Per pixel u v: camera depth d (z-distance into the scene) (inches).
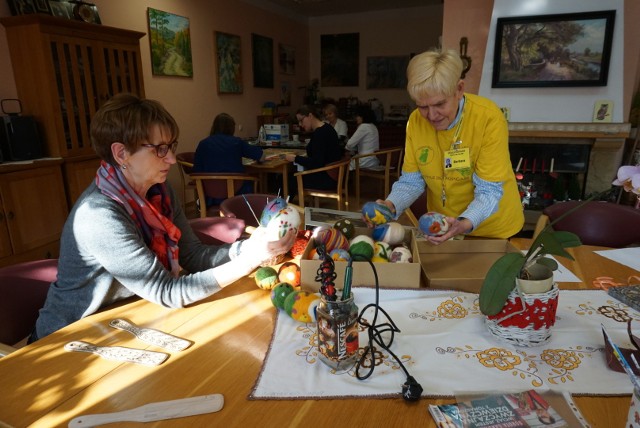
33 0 125.3
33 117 121.0
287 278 43.6
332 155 159.6
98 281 42.8
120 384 30.3
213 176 128.2
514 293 32.6
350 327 30.7
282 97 295.7
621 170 33.5
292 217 44.3
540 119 158.4
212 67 222.2
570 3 146.7
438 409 26.9
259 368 31.9
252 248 42.7
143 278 41.2
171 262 48.7
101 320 39.6
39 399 28.9
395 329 34.5
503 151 54.8
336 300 30.7
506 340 33.9
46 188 122.9
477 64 162.6
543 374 30.5
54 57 123.1
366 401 28.1
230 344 35.3
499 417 26.0
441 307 40.0
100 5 156.8
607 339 31.0
